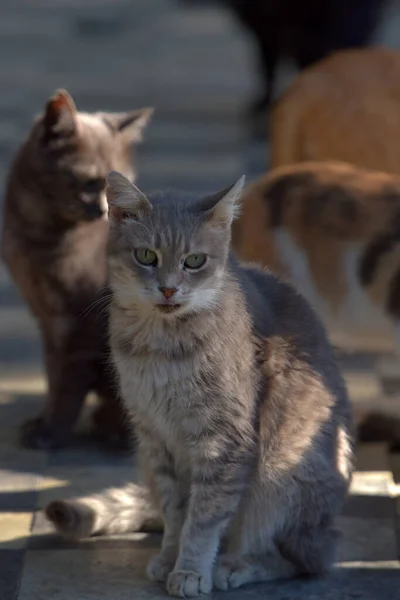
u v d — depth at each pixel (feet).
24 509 25.18
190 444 21.43
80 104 65.10
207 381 21.02
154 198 22.34
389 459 28.07
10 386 32.78
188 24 96.78
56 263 28.07
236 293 22.13
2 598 21.39
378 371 33.65
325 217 29.50
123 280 21.72
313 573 22.24
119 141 29.30
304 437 21.98
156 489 22.63
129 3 106.93
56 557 22.99
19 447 28.60
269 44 58.23
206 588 21.44
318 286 29.89
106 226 28.50
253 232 30.50
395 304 28.81
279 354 22.21
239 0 57.36
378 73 35.40
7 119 61.77
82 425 30.14
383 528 24.22
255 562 22.16
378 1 49.42
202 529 21.39
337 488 22.26
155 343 21.26
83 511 23.12
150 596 21.44
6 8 103.14
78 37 89.56
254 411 21.49
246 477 21.43
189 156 55.93
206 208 21.83
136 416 22.13
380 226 28.94
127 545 23.56
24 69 75.72
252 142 58.85
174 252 21.30
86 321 28.25
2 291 40.75
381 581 22.07
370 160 34.71
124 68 76.95
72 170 27.94
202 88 70.64
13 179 28.84
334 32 49.19
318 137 35.27
